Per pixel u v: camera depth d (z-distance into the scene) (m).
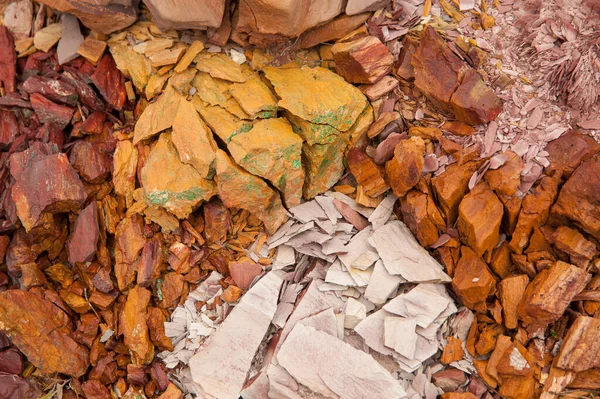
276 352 0.64
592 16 0.65
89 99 0.71
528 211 0.62
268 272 0.69
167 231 0.69
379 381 0.60
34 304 0.65
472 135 0.66
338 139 0.69
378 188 0.69
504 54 0.67
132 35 0.71
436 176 0.66
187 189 0.64
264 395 0.63
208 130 0.66
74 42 0.71
